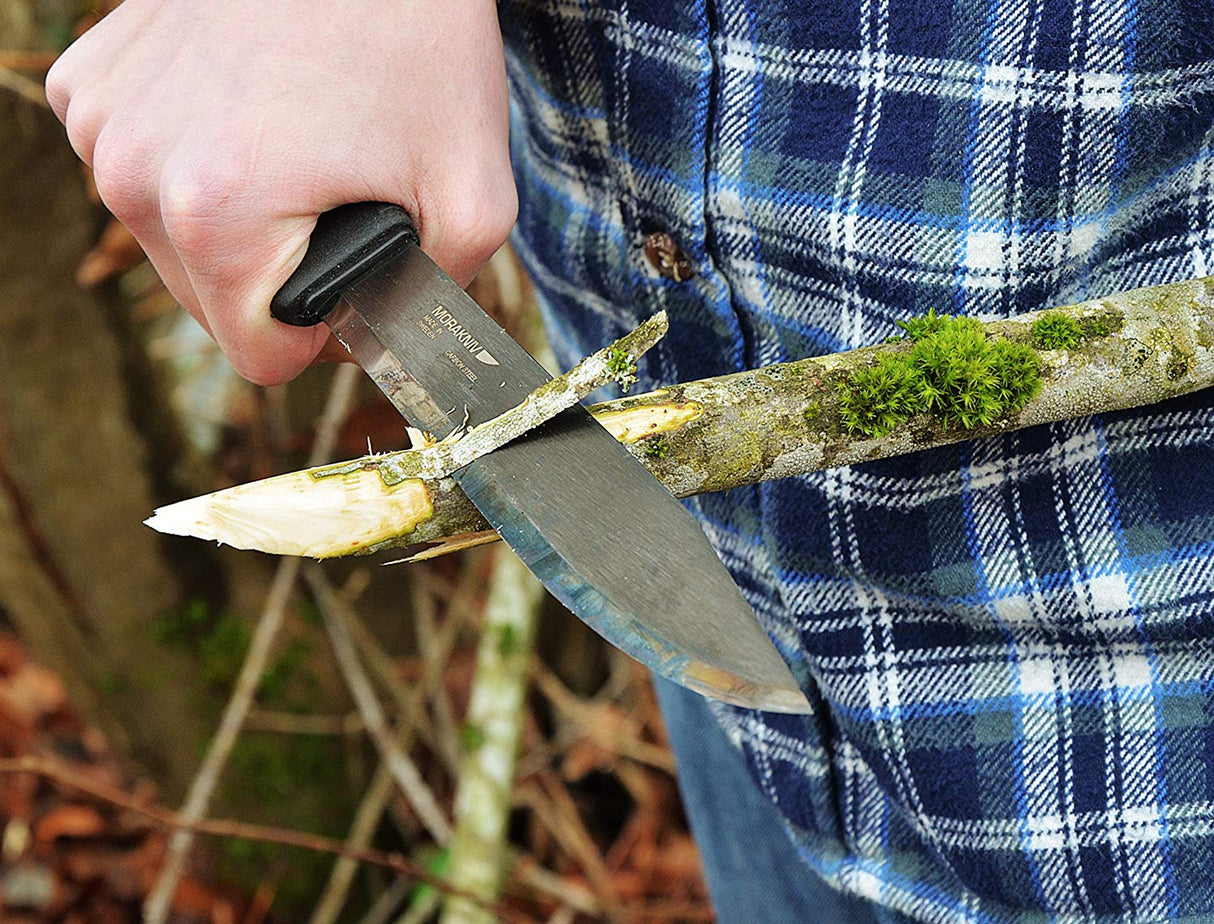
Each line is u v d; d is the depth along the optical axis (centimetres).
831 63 32
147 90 31
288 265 31
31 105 58
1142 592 33
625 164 35
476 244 32
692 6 33
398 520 29
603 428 29
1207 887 33
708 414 29
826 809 38
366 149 31
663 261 36
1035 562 33
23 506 66
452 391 30
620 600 28
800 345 35
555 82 36
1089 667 34
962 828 35
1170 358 30
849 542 34
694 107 34
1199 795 33
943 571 34
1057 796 34
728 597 28
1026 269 32
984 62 31
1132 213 32
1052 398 30
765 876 44
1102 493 32
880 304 33
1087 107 31
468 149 32
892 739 35
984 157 32
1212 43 30
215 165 30
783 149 33
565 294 39
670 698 44
